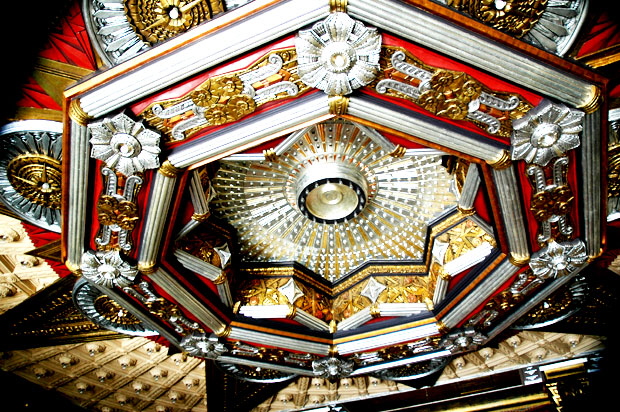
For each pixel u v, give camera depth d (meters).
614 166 4.62
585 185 4.22
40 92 3.77
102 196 4.14
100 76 3.42
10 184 4.38
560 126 3.78
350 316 5.88
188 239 5.03
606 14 3.38
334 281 6.07
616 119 4.20
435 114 3.82
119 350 6.48
